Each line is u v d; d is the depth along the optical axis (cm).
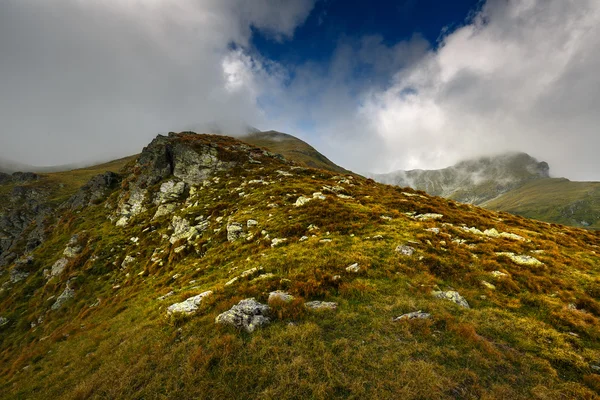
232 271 1978
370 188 4259
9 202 10831
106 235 4481
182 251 2905
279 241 2267
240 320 1188
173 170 5834
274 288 1477
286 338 1069
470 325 1152
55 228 5947
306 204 2989
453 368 929
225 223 3114
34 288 4012
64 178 13425
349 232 2289
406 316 1206
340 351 997
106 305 2612
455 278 1645
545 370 969
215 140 7106
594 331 1198
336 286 1506
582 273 1781
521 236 2467
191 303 1516
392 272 1642
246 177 4888
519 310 1376
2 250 7425
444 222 2716
